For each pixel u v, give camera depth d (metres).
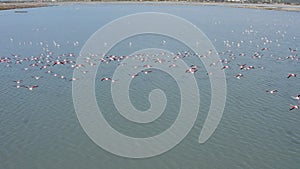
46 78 48.62
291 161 28.16
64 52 64.50
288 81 47.16
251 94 42.28
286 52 64.81
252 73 50.81
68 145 31.02
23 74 50.62
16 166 27.91
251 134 32.44
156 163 28.30
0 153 29.67
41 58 59.88
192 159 28.70
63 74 50.34
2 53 64.31
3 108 38.47
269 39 79.06
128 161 28.59
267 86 45.16
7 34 87.56
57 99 41.03
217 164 27.92
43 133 33.09
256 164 27.81
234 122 34.84
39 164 28.20
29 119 35.84
